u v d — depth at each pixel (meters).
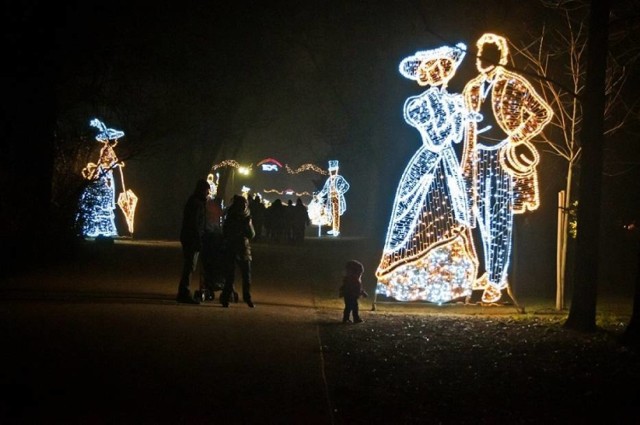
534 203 13.99
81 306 12.08
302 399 7.41
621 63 15.93
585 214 11.70
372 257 25.12
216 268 13.44
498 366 9.07
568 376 8.63
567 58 16.83
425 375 8.61
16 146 17.91
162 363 8.54
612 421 7.09
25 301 12.34
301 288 16.81
